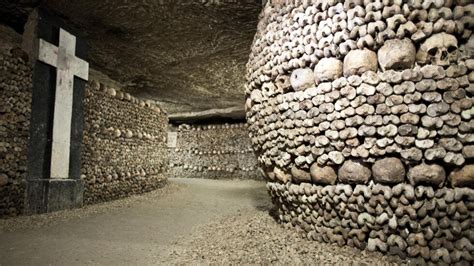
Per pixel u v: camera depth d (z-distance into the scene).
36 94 5.14
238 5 5.19
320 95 2.96
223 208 6.21
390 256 2.68
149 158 9.23
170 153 16.48
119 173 7.48
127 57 7.41
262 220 4.47
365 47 2.73
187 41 6.59
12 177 4.74
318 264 2.68
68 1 5.06
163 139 10.45
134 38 6.44
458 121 2.37
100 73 8.33
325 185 3.10
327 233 3.13
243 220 4.66
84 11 5.38
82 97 6.18
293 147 3.28
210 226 4.43
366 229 2.80
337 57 2.91
